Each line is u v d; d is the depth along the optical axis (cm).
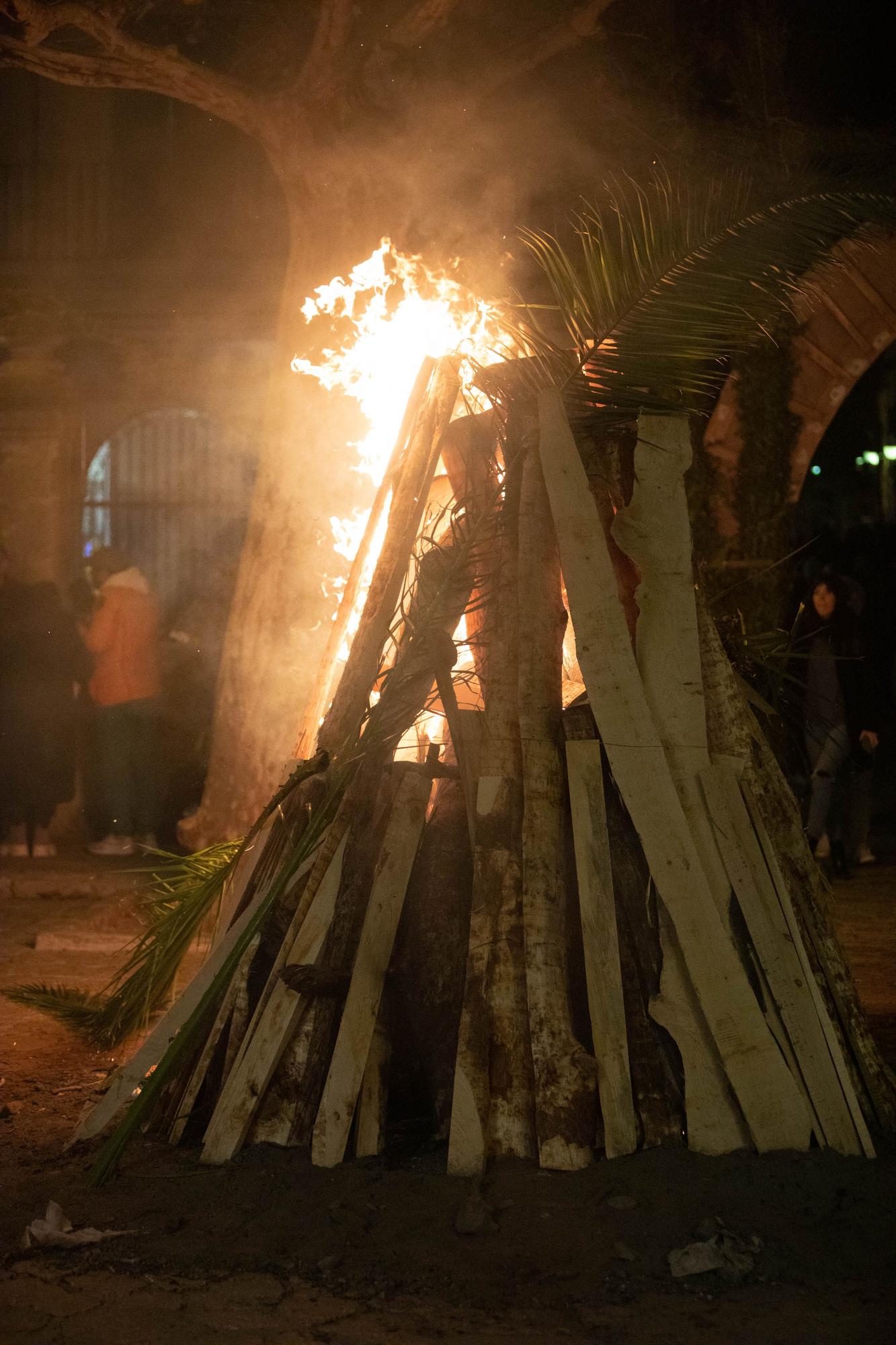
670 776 368
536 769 380
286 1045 373
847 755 837
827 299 877
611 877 367
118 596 1011
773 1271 293
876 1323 270
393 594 427
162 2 820
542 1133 342
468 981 363
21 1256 313
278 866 411
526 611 397
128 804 1032
